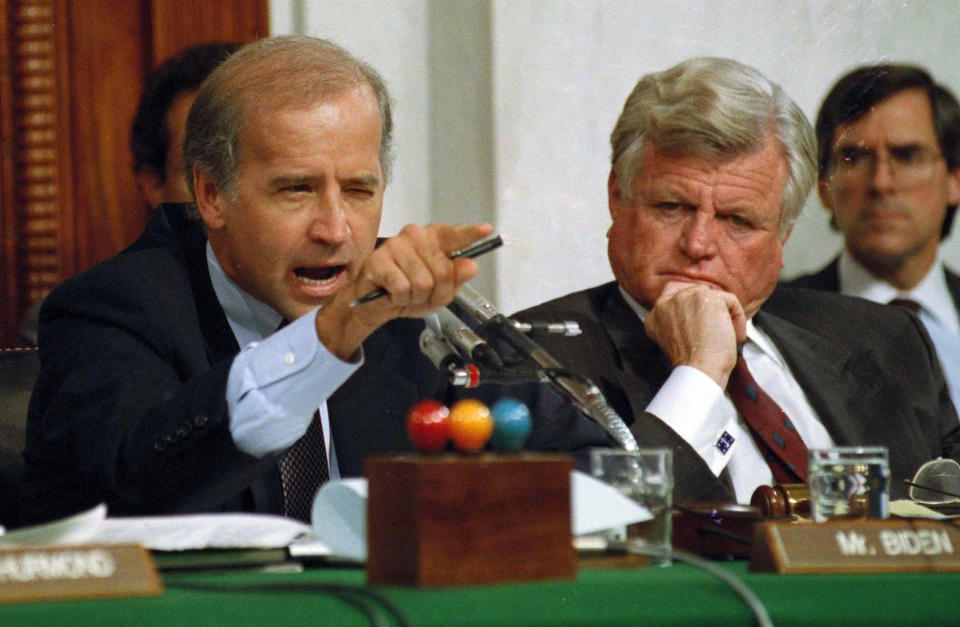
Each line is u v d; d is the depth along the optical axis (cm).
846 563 514
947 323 1456
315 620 410
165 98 1255
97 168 1423
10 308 1409
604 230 1438
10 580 434
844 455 617
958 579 491
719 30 1460
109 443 695
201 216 828
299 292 806
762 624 447
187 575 521
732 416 954
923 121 1464
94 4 1421
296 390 650
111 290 805
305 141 782
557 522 470
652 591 452
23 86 1412
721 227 971
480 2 1428
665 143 966
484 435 483
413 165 1441
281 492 786
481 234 609
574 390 644
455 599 429
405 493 458
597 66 1438
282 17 1429
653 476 561
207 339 814
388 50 1437
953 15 1477
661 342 932
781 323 1053
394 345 858
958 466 811
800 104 1471
